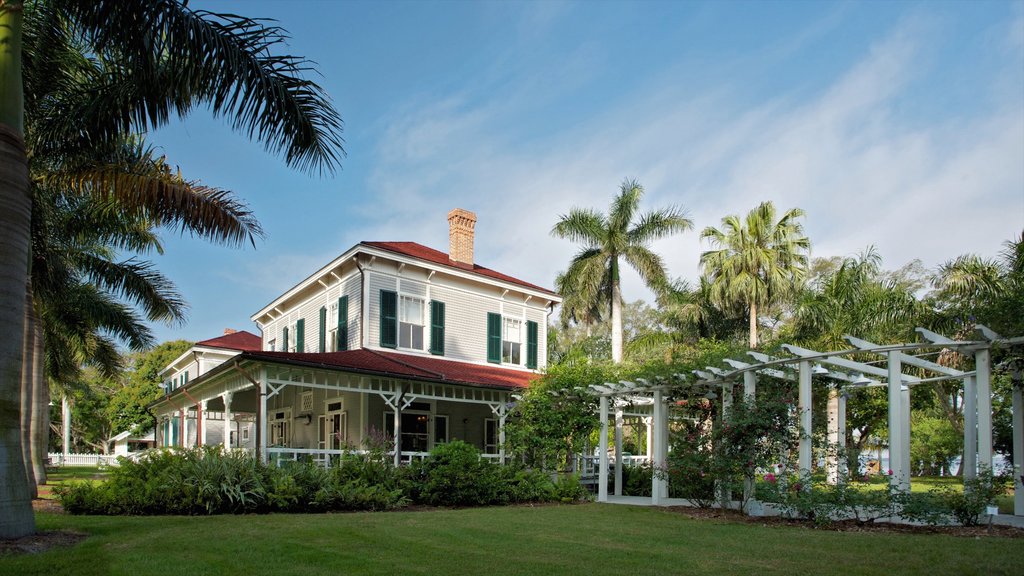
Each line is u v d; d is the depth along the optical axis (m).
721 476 12.12
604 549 7.65
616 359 26.84
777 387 12.93
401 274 22.31
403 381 17.25
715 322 31.81
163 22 8.23
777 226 29.70
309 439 22.55
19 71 7.94
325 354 18.00
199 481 11.16
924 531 9.32
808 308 23.69
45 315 21.56
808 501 10.50
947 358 15.95
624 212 27.30
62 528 8.67
